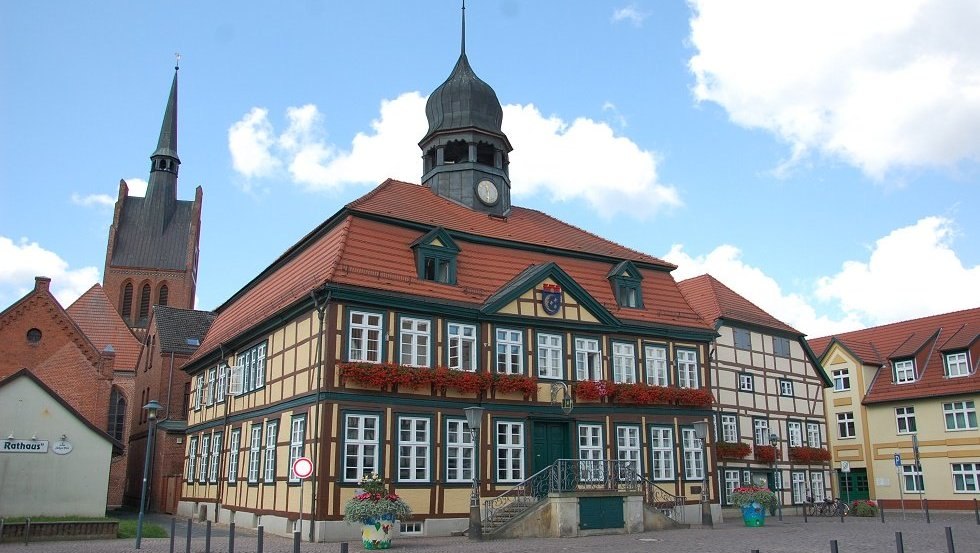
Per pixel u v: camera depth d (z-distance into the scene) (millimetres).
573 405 29875
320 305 25969
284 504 26266
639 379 31938
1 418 25906
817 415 45312
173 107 87250
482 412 26188
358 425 25297
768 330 43500
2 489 25562
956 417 43156
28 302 43469
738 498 30734
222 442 34219
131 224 82062
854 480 47656
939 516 39031
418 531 25641
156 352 48625
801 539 23375
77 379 43500
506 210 35750
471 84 35969
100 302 57656
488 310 28453
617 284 32969
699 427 29781
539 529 25172
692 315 34438
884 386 47469
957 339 44875
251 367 32125
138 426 51906
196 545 21953
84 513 26438
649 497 30203
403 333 26969
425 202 32500
